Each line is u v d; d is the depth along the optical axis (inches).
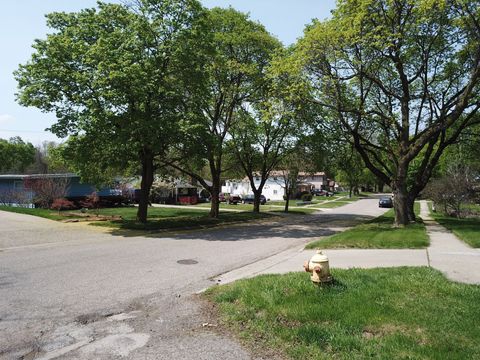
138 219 853.2
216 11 1063.6
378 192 4953.3
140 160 854.5
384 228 716.7
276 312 229.1
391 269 336.5
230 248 549.6
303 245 597.9
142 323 231.0
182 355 184.9
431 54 828.6
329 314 219.9
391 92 831.7
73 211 1176.8
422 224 784.3
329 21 733.3
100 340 205.3
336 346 183.3
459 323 203.9
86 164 827.4
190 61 774.5
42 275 358.3
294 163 1498.5
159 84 729.0
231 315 233.8
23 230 692.7
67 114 737.6
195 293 293.4
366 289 265.9
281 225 981.2
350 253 454.3
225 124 1117.7
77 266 402.3
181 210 1433.3
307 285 272.2
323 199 3006.9
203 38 794.2
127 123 697.0
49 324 229.9
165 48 740.0
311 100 783.1
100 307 262.4
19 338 208.7
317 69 757.9
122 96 688.4
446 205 1252.5
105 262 426.3
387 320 209.9
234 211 1451.8
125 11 785.6
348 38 684.1
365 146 942.4
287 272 348.5
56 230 711.7
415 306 231.3
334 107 775.7
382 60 765.9
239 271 387.5
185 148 820.6
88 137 738.2
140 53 732.7
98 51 681.0
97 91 682.2
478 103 803.4
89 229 745.0
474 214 1232.8
